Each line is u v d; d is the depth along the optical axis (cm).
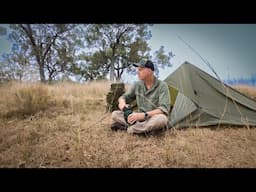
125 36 1449
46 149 233
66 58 1397
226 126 327
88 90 616
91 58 1477
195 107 331
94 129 304
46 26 1253
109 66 1541
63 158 214
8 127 307
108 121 350
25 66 513
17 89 433
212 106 352
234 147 243
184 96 339
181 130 301
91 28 1367
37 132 286
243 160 211
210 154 224
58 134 280
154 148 236
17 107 394
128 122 274
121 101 296
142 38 1435
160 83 283
